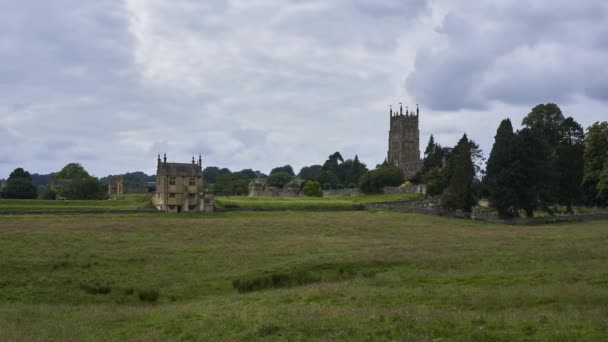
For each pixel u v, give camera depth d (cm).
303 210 12975
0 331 2686
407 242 6500
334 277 4309
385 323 2520
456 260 4697
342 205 13525
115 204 13062
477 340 2177
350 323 2533
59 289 4034
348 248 5909
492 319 2492
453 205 11688
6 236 6450
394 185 19538
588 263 4194
